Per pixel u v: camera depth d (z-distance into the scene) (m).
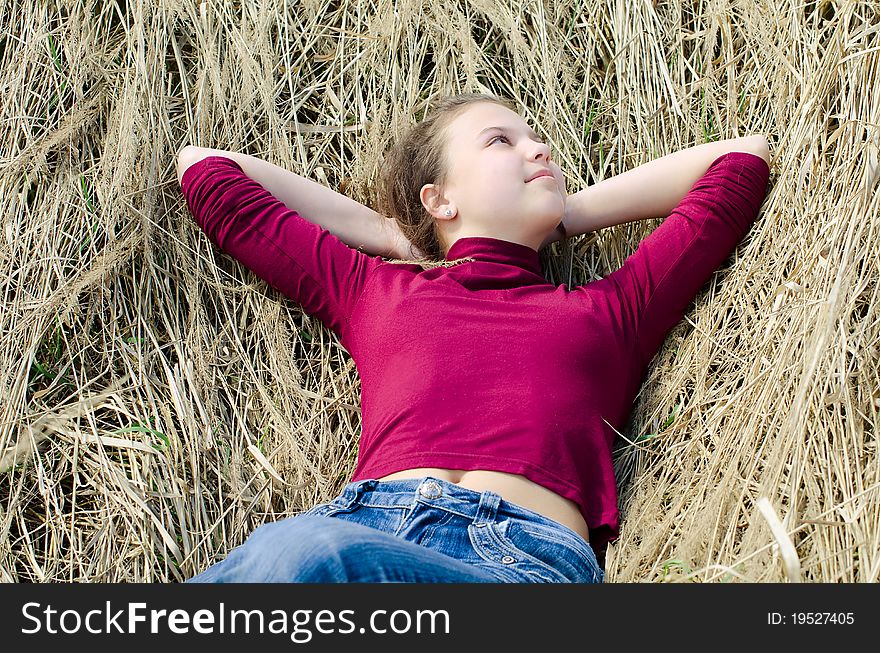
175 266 1.70
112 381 1.60
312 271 1.56
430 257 1.65
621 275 1.52
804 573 1.19
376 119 1.89
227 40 1.91
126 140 1.73
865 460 1.26
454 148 1.60
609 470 1.37
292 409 1.63
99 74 1.82
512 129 1.60
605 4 1.95
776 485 1.26
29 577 1.44
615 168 1.83
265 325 1.67
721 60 1.80
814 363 1.28
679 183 1.64
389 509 1.25
